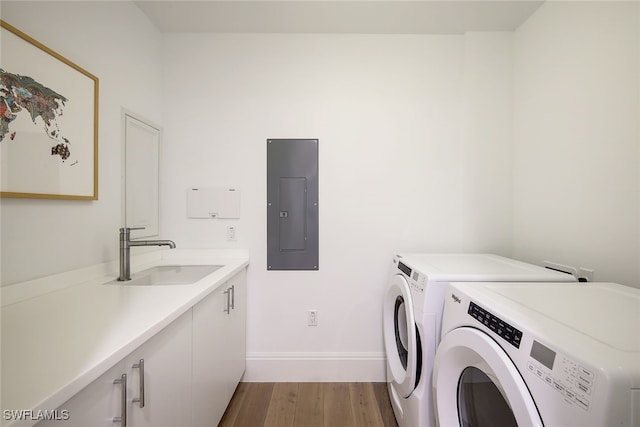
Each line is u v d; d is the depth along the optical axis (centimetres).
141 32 173
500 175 194
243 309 187
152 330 82
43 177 108
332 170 198
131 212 163
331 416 160
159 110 192
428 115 197
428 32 195
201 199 196
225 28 191
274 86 197
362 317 198
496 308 77
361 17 179
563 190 152
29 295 105
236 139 197
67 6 121
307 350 197
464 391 93
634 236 117
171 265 174
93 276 134
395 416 157
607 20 127
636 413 48
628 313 74
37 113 106
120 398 73
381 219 197
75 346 69
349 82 197
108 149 145
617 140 123
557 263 155
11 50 97
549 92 161
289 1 165
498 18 180
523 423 59
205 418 125
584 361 51
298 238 198
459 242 197
